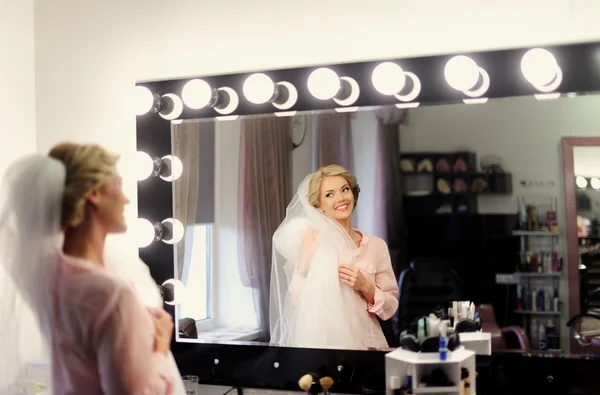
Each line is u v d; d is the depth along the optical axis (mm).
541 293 1796
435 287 1867
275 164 2002
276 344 1994
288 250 1987
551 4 1792
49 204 1458
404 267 1893
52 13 2262
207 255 2064
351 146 1934
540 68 1750
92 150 1503
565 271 1779
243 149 2029
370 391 1909
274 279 1999
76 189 1459
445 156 1861
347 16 1948
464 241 1848
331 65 1952
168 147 2105
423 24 1885
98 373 1455
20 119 2238
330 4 1964
